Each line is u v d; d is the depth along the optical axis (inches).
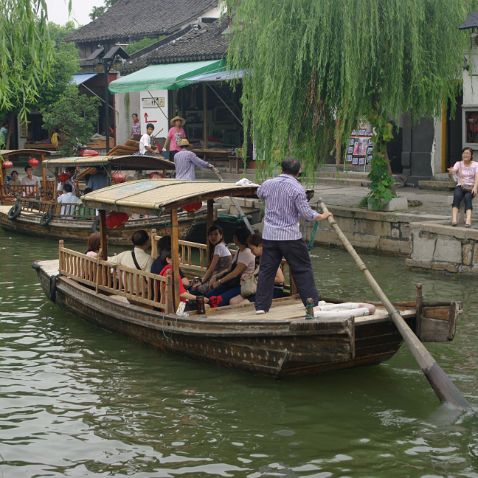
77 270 497.7
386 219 675.4
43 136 1488.7
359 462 292.5
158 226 698.8
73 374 386.9
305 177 704.4
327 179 924.0
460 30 668.1
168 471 287.4
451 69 670.5
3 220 850.8
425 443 308.2
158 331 409.1
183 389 365.1
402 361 401.4
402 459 294.8
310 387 365.1
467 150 594.6
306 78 665.6
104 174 789.9
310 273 387.5
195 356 399.2
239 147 1120.2
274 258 386.6
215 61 1031.0
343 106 650.8
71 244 775.7
